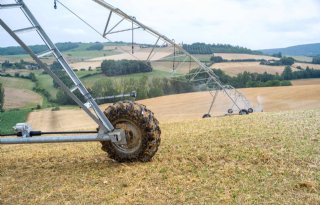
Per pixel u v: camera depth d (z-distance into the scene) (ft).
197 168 21.22
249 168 20.65
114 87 235.20
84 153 29.37
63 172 22.68
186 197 16.58
